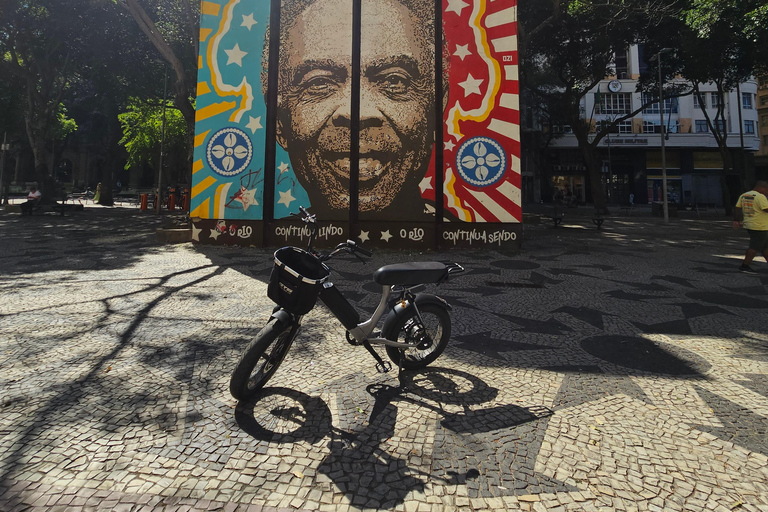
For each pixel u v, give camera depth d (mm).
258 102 9773
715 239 12898
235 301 5137
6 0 15961
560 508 1772
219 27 9914
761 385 3012
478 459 2115
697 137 35625
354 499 1812
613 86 36062
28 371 3020
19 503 1724
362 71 9602
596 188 24812
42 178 20188
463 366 3334
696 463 2100
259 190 9766
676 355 3594
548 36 19641
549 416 2553
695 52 18500
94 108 37875
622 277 7016
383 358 3477
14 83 20859
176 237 10203
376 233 9656
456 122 9547
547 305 5266
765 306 5234
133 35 17344
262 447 2188
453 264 3275
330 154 9656
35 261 7562
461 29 9492
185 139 30250
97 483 1870
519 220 9602
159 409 2549
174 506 1743
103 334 3842
